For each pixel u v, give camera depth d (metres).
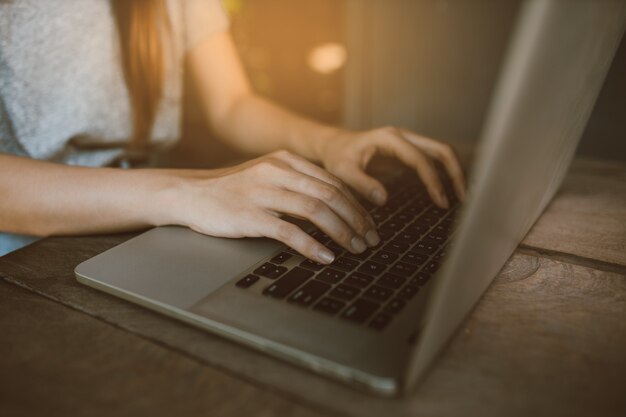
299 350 0.37
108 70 0.92
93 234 0.61
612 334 0.41
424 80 2.59
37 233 0.61
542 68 0.28
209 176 0.62
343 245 0.52
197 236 0.56
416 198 0.70
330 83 3.16
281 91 3.19
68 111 0.89
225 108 1.10
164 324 0.43
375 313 0.41
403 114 2.69
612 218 0.65
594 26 0.35
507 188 0.34
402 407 0.33
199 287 0.46
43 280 0.50
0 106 0.80
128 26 0.90
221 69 1.12
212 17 1.12
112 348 0.40
